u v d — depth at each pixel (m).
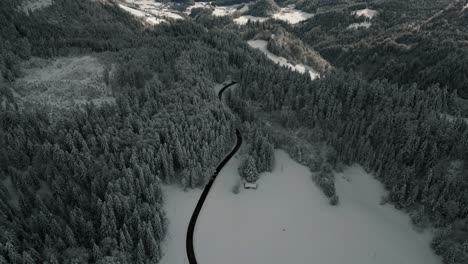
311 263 78.56
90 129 92.62
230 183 99.44
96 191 78.25
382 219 90.56
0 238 61.38
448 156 92.31
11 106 98.44
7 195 72.94
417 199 90.31
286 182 101.94
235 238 83.25
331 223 89.19
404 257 80.38
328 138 111.50
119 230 71.75
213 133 102.88
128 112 102.62
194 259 77.19
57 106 106.00
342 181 102.75
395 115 103.81
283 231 86.06
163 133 97.38
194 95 115.75
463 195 82.69
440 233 80.31
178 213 87.94
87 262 65.94
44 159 82.31
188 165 94.94
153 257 73.25
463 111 117.06
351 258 80.12
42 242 65.56
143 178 82.25
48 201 73.25
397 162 95.75
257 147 106.00
